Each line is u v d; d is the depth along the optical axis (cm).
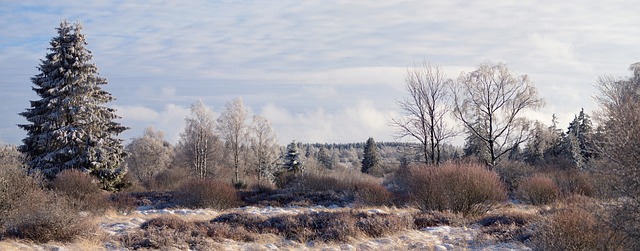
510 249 1070
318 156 8306
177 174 4162
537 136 3944
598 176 836
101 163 2808
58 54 2858
